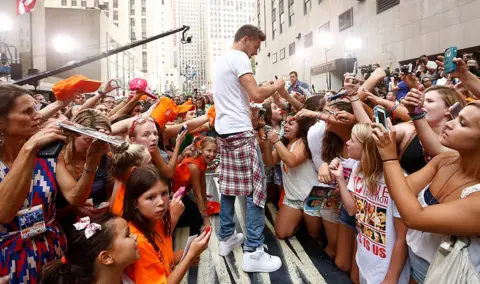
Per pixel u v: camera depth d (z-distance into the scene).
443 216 1.35
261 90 2.77
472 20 9.30
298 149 3.28
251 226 2.93
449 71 1.97
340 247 2.90
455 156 1.63
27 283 1.61
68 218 2.08
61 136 1.55
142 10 71.81
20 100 1.57
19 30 18.61
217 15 128.62
